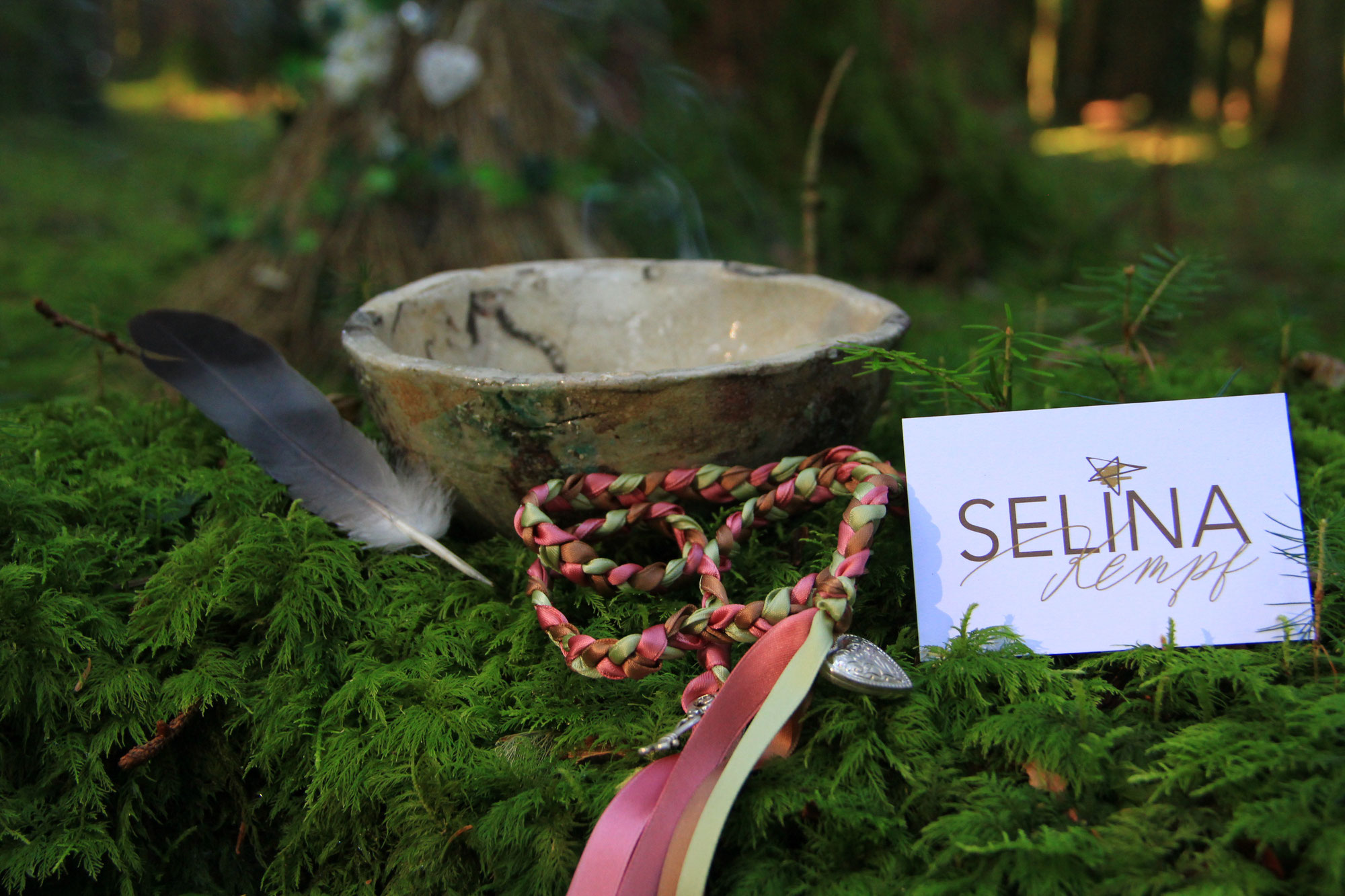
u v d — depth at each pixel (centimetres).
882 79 335
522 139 235
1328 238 431
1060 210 358
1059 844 71
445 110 234
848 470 91
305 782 97
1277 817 70
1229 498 91
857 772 83
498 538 116
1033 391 147
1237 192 565
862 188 332
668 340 143
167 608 102
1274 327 167
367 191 228
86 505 114
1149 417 92
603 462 99
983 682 90
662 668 95
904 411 137
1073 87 1242
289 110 261
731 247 299
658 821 74
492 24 241
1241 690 86
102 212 465
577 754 89
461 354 132
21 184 509
